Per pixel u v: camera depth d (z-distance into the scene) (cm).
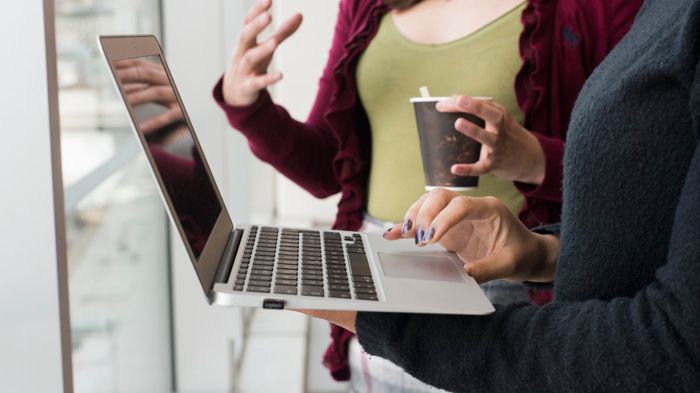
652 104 79
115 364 194
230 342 247
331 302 83
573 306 80
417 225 98
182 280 242
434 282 92
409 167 156
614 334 74
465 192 152
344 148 164
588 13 149
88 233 173
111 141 194
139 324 213
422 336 84
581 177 85
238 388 257
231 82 155
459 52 153
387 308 82
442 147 137
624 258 83
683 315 69
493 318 82
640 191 81
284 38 149
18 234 84
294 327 317
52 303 85
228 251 104
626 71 81
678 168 79
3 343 86
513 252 103
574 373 75
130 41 102
